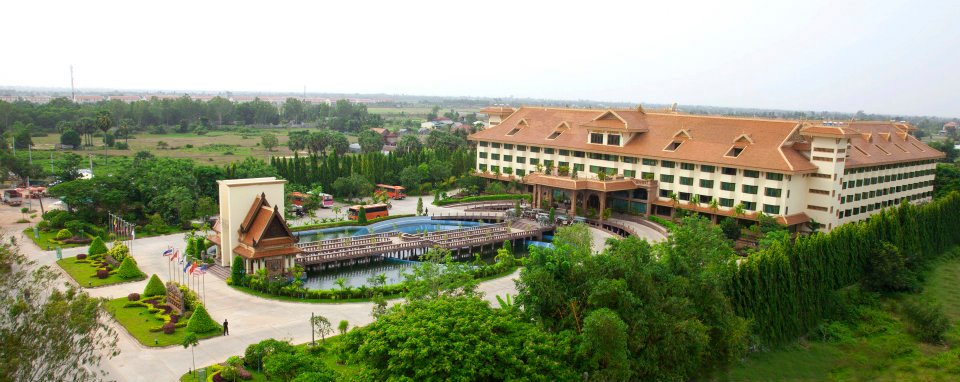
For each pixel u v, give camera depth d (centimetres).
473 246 11775
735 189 12275
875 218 10469
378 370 4666
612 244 6856
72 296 4469
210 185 13600
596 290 5816
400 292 8638
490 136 16912
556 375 4922
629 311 5897
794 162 11569
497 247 12381
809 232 11950
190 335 6038
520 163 16375
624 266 6206
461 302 5450
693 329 6169
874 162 12912
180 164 13562
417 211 14425
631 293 5947
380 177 17912
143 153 18912
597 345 5328
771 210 11750
